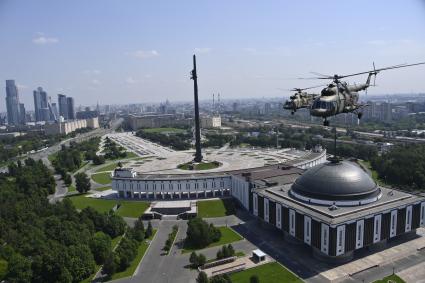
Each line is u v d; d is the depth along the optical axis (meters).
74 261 135.38
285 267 141.12
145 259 153.12
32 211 197.88
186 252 158.88
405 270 135.62
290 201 169.25
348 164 173.50
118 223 182.00
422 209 165.25
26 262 132.00
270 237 173.62
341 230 139.88
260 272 137.50
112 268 136.75
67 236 154.62
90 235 165.12
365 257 147.38
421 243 158.88
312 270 138.12
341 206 156.62
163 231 187.38
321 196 161.38
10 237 160.00
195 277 135.62
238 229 185.62
